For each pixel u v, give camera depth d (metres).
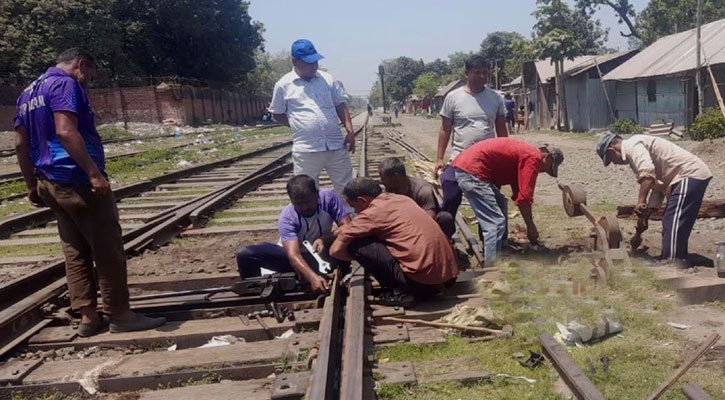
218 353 4.09
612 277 5.11
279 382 3.53
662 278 5.01
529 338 4.20
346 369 3.42
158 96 47.38
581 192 5.80
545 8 36.75
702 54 21.34
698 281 4.95
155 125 45.56
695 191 5.50
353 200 5.03
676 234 5.57
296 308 4.99
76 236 4.44
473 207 5.93
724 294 4.83
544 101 36.84
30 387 3.71
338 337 4.28
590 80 30.31
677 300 4.74
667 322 4.37
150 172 15.70
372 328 4.49
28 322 4.71
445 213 5.62
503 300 4.86
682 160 5.57
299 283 5.15
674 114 23.92
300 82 6.36
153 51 51.34
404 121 60.59
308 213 5.16
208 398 3.51
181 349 4.41
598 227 5.47
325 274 5.08
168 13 49.75
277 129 47.16
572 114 32.34
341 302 4.89
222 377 3.86
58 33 38.59
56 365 4.02
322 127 6.31
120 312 4.53
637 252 6.19
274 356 4.01
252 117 71.75
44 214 9.43
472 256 6.53
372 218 4.88
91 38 40.25
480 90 6.44
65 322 4.85
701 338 4.09
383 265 4.84
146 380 3.81
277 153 21.84
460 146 6.49
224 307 5.01
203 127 48.59
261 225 8.38
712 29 24.39
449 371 3.80
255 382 3.69
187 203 9.65
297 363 3.87
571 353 3.93
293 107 6.36
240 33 55.69
